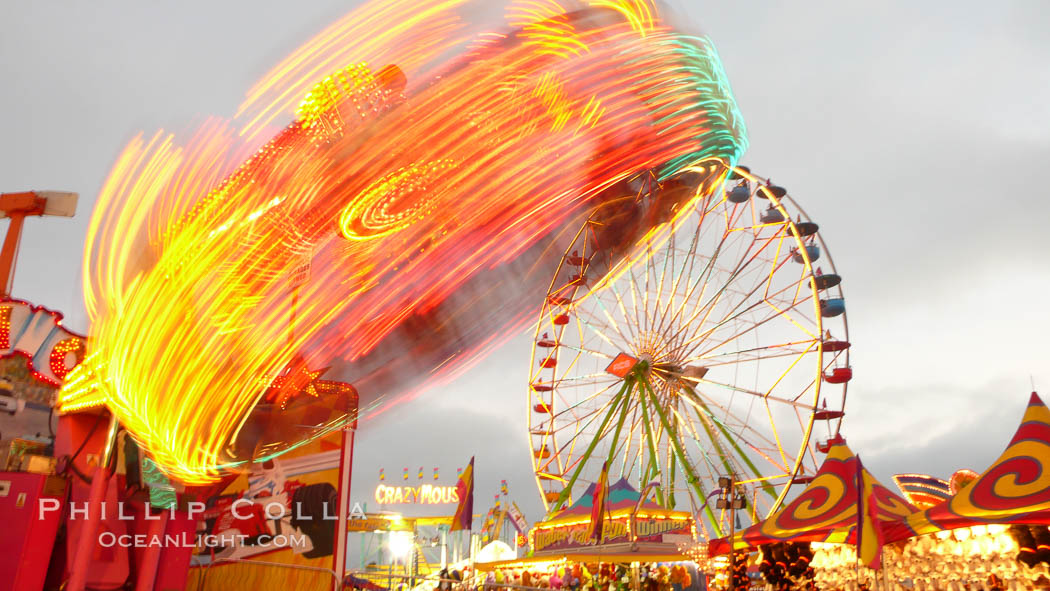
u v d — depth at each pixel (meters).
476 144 20.86
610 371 37.34
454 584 28.03
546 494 40.94
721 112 31.17
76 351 11.89
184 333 13.48
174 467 12.38
